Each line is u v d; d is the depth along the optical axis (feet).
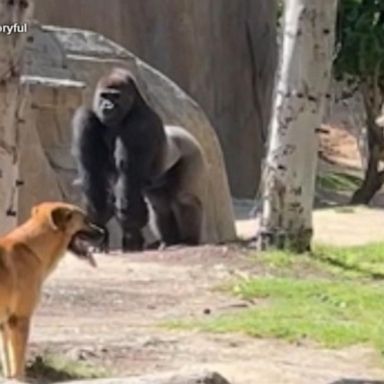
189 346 36.50
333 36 57.93
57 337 36.96
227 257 55.83
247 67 115.34
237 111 114.01
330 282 50.65
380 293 48.03
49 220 29.68
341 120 168.14
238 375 32.32
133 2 106.93
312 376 32.94
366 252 61.87
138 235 61.82
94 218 61.41
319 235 75.31
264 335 38.75
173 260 55.36
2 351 29.09
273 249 58.59
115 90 59.57
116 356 34.30
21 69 31.30
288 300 45.65
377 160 109.81
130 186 60.64
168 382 23.53
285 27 57.77
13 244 29.09
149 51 107.55
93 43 73.72
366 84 109.91
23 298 29.01
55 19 100.89
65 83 66.18
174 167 65.26
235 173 112.98
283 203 58.54
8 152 31.17
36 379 30.66
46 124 69.26
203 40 110.52
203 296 46.44
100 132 61.05
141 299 45.42
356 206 100.58
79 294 45.70
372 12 109.09
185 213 66.80
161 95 73.67
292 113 57.93
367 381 32.37
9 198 31.30
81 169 61.36
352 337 38.52
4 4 30.68
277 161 58.54
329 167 147.33
